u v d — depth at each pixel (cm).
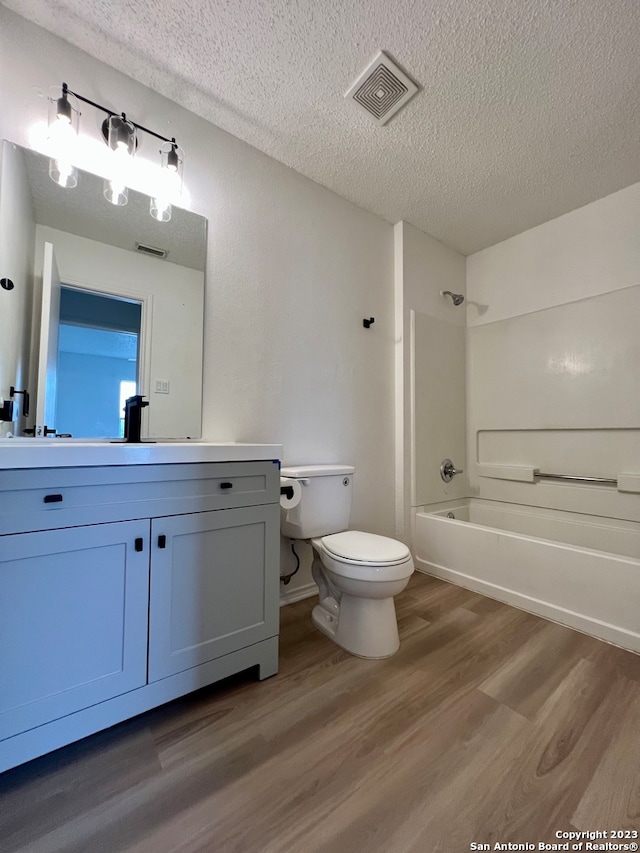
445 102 150
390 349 237
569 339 222
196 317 160
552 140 170
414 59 133
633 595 145
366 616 140
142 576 100
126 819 78
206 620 111
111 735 101
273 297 183
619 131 164
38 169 129
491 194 209
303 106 154
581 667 132
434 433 251
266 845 74
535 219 232
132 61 138
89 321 139
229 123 164
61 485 88
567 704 113
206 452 111
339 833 76
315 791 85
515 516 242
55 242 132
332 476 175
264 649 124
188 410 158
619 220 204
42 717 86
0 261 122
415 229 243
